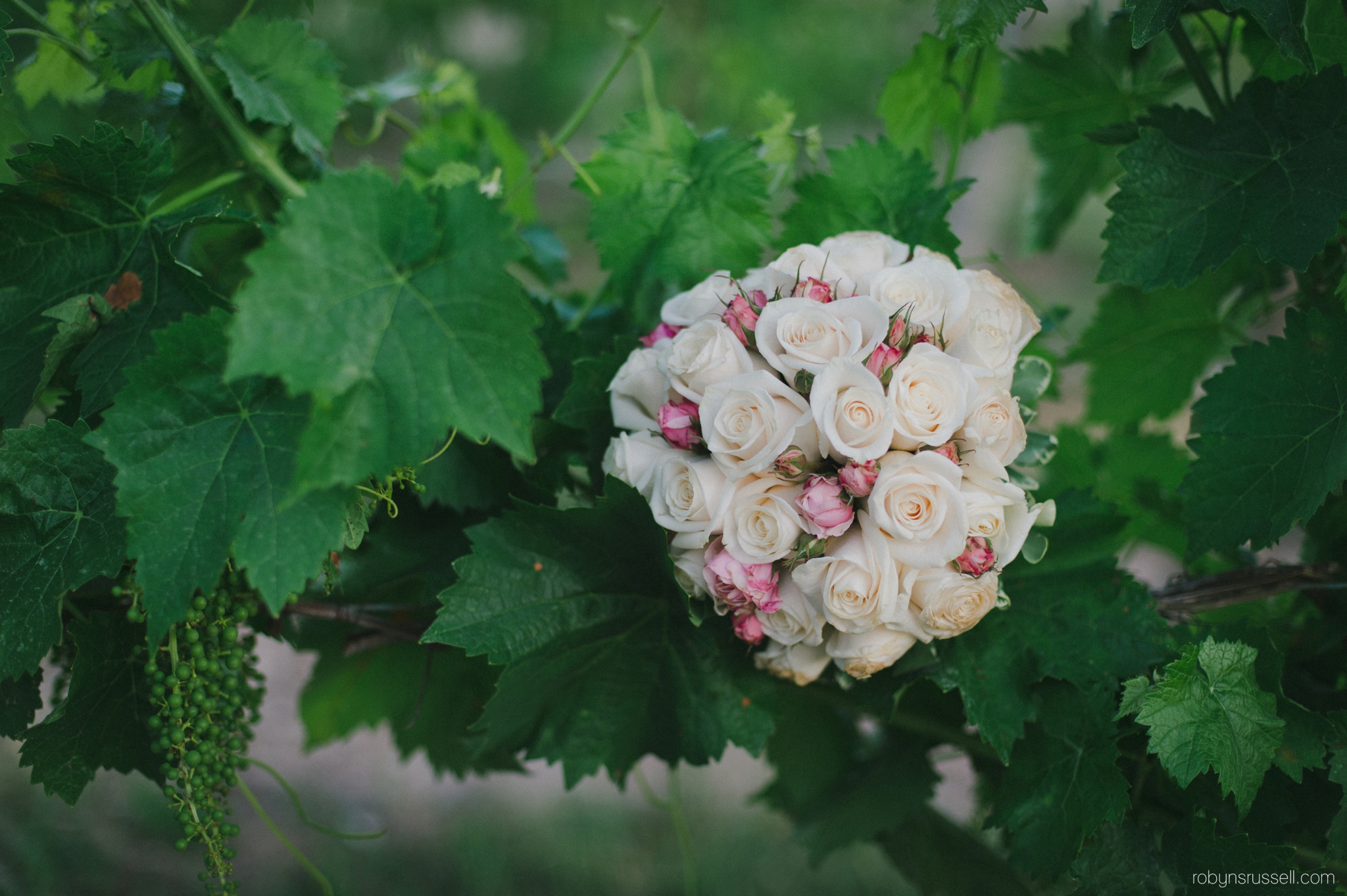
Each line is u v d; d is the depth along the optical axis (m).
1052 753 0.97
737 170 1.09
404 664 1.18
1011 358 0.93
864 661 0.92
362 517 0.92
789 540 0.89
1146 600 0.97
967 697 0.96
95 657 0.94
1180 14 0.98
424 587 1.05
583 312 1.18
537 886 2.08
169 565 0.84
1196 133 0.98
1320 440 0.94
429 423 0.82
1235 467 0.97
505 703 0.98
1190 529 0.99
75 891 1.84
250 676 0.99
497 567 0.95
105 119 1.07
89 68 1.07
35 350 0.94
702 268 1.10
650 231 1.11
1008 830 1.15
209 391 0.86
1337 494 1.04
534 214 1.35
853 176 1.07
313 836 2.11
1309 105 0.95
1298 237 0.93
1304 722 0.94
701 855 2.20
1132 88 1.20
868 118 3.67
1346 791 0.94
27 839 1.87
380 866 2.06
